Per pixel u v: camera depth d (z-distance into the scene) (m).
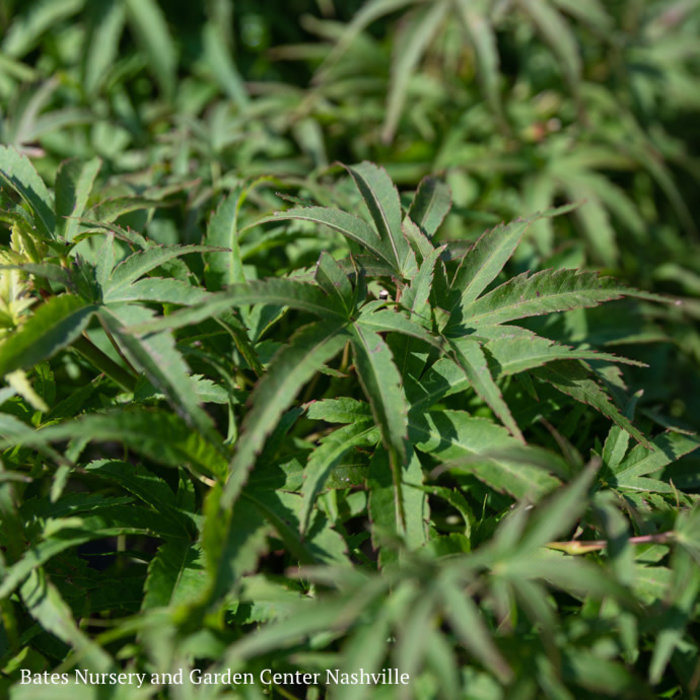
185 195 0.54
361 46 0.74
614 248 0.60
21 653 0.44
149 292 0.45
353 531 0.48
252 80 0.75
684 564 0.43
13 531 0.45
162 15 0.73
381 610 0.41
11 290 0.46
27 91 0.58
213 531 0.43
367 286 0.48
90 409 0.48
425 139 0.68
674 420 0.50
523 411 0.49
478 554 0.41
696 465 0.48
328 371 0.46
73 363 0.50
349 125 0.68
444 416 0.46
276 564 0.49
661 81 0.75
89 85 0.64
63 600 0.45
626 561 0.43
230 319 0.47
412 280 0.46
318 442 0.48
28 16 0.67
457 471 0.47
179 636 0.42
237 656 0.41
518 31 0.78
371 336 0.45
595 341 0.52
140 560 0.46
